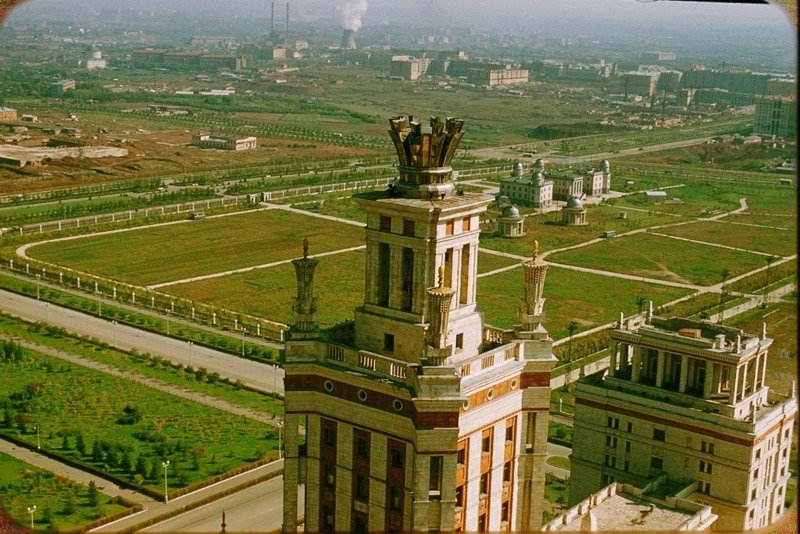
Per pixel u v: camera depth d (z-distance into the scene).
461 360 75.69
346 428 76.75
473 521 76.50
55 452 167.25
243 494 152.75
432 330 70.00
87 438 174.62
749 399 139.38
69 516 141.25
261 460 166.00
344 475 77.56
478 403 74.69
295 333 77.75
